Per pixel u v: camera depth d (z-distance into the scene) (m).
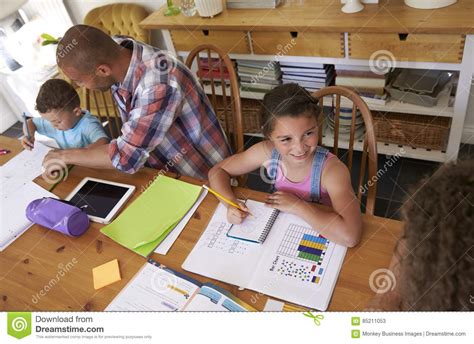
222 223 1.09
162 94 1.23
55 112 1.52
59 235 1.16
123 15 2.39
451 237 0.45
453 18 1.55
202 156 1.53
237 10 1.99
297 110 1.06
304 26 1.74
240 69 2.16
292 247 0.99
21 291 1.02
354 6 1.72
